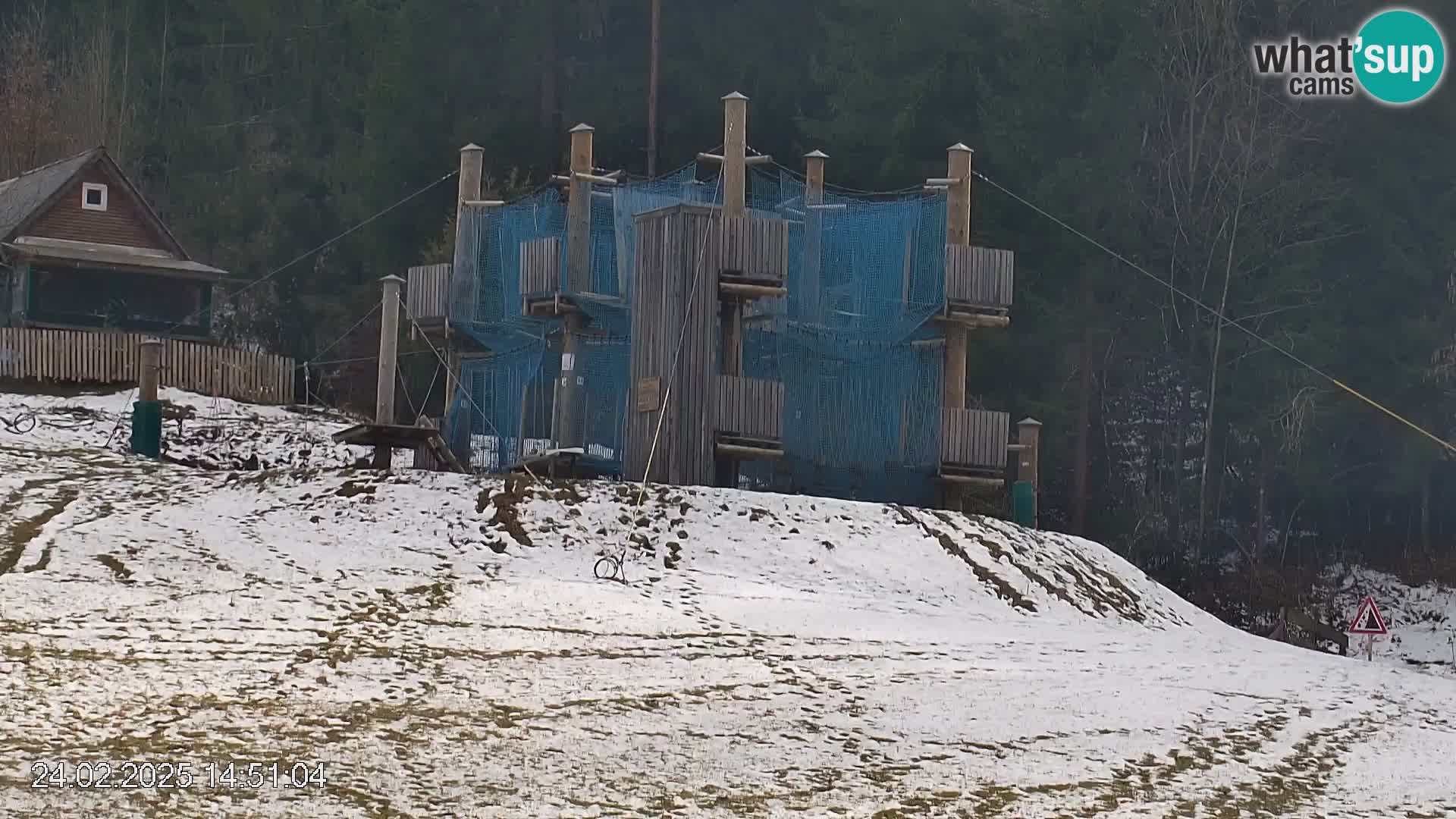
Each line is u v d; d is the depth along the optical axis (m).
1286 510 121.56
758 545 61.91
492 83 124.06
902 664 48.12
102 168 105.06
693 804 32.47
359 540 58.59
